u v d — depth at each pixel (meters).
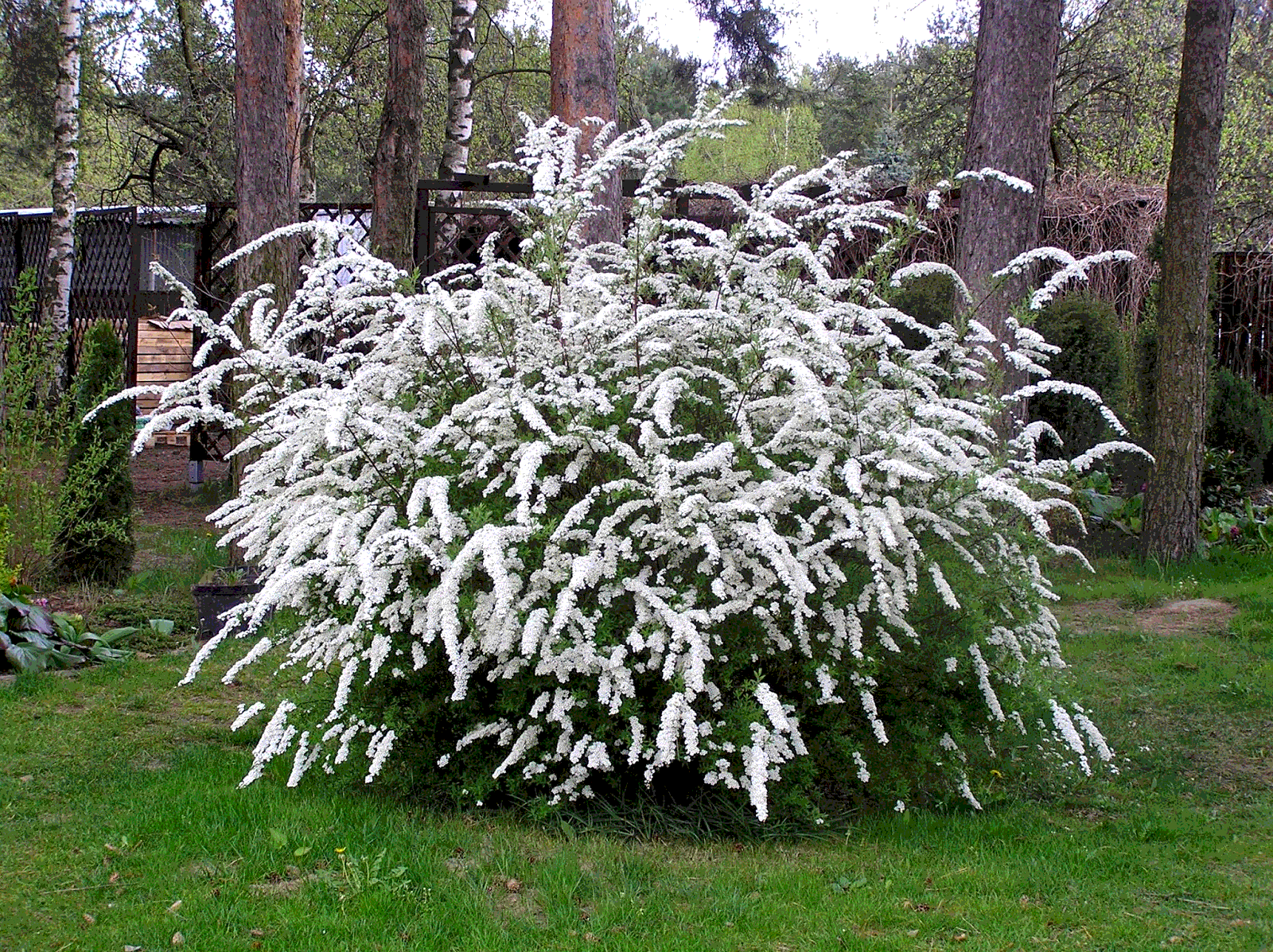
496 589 3.36
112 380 7.32
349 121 18.08
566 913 3.02
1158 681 5.70
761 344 3.87
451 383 4.20
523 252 4.68
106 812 3.74
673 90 22.61
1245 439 10.80
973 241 7.43
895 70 23.48
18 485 6.72
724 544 3.77
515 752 3.59
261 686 5.44
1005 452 4.81
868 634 3.87
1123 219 10.84
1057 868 3.45
